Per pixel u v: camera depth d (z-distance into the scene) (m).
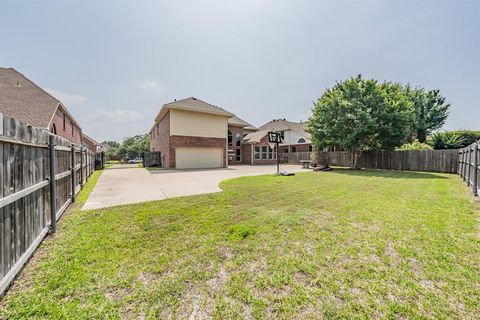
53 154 3.37
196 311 1.68
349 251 2.64
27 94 12.52
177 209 4.49
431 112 28.11
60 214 3.95
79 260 2.40
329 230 3.32
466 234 3.13
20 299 1.78
